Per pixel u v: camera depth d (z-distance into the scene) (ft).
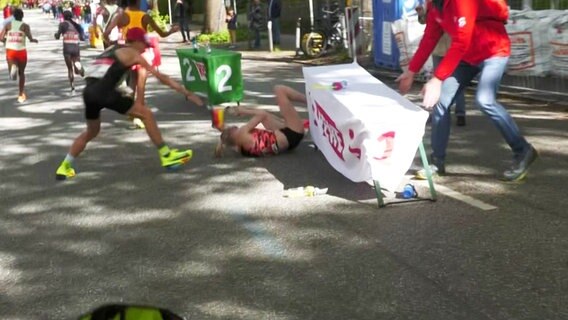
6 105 43.14
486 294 13.88
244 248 17.06
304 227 18.29
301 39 66.69
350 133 20.07
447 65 19.83
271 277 15.25
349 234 17.58
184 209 20.47
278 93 26.37
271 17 73.36
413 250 16.30
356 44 56.49
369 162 19.25
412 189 20.17
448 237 16.97
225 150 27.66
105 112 38.60
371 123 19.01
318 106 23.21
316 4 84.84
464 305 13.47
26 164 27.30
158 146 24.64
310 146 27.40
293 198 20.88
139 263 16.49
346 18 57.47
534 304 13.37
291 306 13.82
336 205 19.98
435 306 13.50
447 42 24.68
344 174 21.20
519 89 36.42
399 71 48.24
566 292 13.79
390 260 15.79
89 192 22.85
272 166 24.84
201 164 25.71
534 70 35.88
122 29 34.09
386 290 14.29
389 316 13.20
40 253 17.49
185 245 17.51
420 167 23.30
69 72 47.57
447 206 19.31
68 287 15.33
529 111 32.24
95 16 88.48
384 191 20.89
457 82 21.02
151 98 42.37
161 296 14.57
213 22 93.30
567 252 15.70
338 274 15.20
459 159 24.23
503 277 14.60
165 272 15.87
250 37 78.43
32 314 14.08
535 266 15.05
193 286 15.01
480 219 18.10
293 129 26.08
